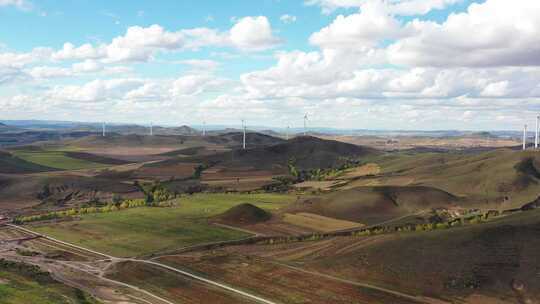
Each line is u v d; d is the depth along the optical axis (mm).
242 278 87688
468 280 75438
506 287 72312
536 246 80500
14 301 68500
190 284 85875
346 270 87000
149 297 80188
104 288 84812
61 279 89812
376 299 74000
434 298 72875
